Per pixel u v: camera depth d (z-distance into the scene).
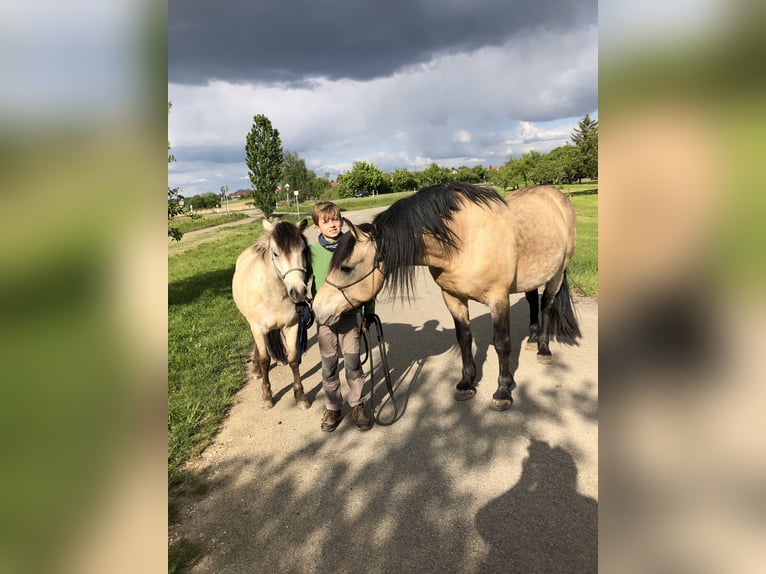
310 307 3.40
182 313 6.84
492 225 3.10
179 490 2.71
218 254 13.97
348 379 3.15
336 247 2.81
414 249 2.85
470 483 2.56
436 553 2.11
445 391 3.73
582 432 3.00
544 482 2.52
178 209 7.70
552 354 4.30
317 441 3.14
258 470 2.85
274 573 2.08
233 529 2.36
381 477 2.68
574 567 1.98
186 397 3.85
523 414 3.26
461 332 3.54
